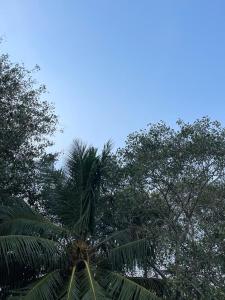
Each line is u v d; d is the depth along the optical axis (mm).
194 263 14703
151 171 16281
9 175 18812
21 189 19438
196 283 14539
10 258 16000
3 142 18422
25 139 19203
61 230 16953
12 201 17797
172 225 15984
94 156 17812
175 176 16094
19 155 19250
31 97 19578
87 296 14680
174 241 15430
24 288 15727
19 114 18875
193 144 16078
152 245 16203
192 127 16312
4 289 17062
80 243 16859
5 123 18531
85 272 15898
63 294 15344
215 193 15922
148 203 16406
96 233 18219
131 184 16594
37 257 15992
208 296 14242
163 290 16141
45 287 15414
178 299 15281
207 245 14734
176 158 16172
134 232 17281
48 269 16625
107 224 18453
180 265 14773
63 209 17969
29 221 16688
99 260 16906
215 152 16000
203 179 15961
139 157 16500
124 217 17578
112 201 17734
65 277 16422
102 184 17750
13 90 19031
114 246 17156
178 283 14523
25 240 15703
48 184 19266
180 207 16156
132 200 16375
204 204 15891
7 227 16688
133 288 15430
